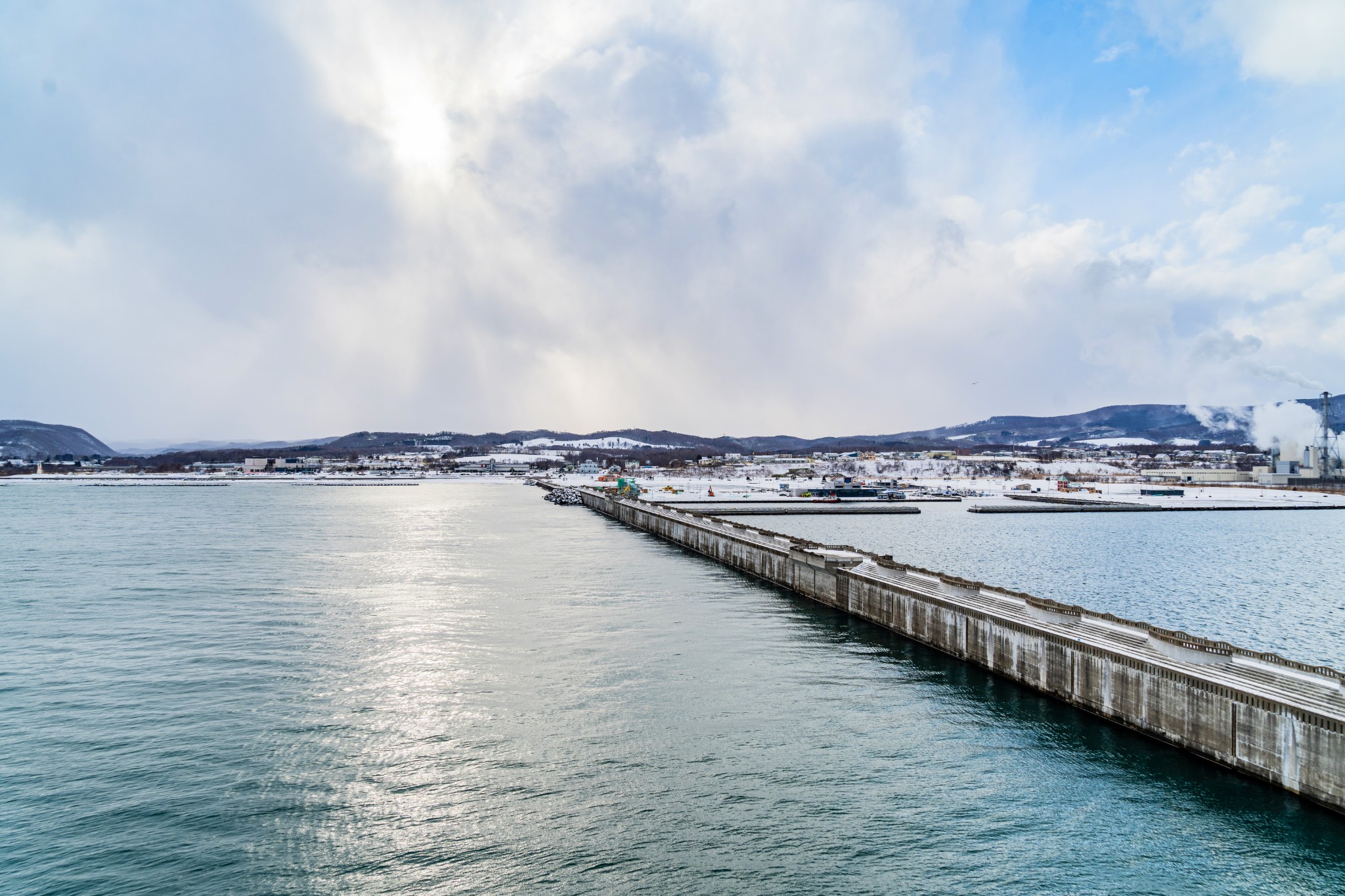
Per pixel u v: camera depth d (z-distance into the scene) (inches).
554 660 2132.1
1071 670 1743.4
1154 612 2792.8
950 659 2164.1
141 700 1803.6
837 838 1211.9
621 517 6791.3
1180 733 1455.5
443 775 1422.2
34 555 4252.0
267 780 1402.6
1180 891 1082.1
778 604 2952.8
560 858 1158.3
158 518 6919.3
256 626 2506.2
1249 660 1425.9
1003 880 1106.1
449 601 2935.5
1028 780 1387.8
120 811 1291.8
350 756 1497.3
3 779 1405.0
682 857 1159.0
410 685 1913.1
